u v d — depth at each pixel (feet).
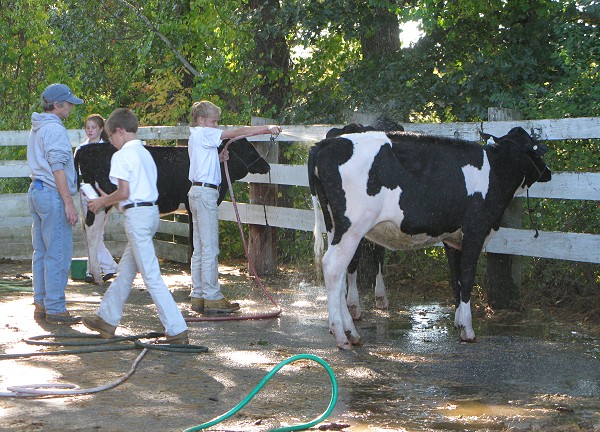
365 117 37.52
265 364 20.42
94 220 33.12
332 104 42.52
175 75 51.21
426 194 22.89
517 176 24.26
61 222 24.34
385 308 28.76
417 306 29.27
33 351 21.13
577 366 20.61
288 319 26.58
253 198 36.29
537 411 16.81
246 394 17.75
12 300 29.19
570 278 28.99
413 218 22.81
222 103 48.80
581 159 28.22
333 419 16.14
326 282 22.48
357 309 26.71
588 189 25.73
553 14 36.78
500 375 19.74
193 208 27.09
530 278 30.07
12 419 15.56
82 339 22.66
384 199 22.47
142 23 53.52
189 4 49.80
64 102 23.80
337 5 39.75
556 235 26.37
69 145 23.86
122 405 16.65
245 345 22.58
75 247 40.27
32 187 24.22
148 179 21.17
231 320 26.27
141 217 21.09
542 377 19.58
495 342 23.44
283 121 43.29
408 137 23.20
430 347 22.80
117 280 22.25
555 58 37.65
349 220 22.20
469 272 23.58
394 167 22.56
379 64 41.01
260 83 45.06
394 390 18.37
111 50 55.98
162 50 51.52
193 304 27.86
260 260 36.29
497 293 28.30
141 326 24.85
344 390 18.31
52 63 58.80
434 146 23.34
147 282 21.61
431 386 18.72
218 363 20.38
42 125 23.62
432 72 39.52
